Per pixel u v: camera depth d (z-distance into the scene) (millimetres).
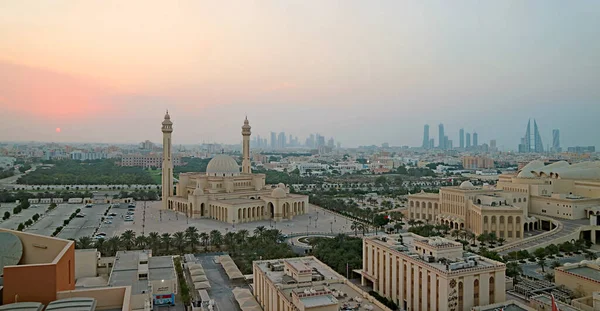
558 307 139000
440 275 139375
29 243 88438
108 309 74375
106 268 188750
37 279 70875
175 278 173000
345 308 131750
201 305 159000
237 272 194625
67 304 67125
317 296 127125
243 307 154000
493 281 144250
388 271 171125
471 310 138625
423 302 148500
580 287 161875
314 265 173250
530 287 172125
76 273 178500
